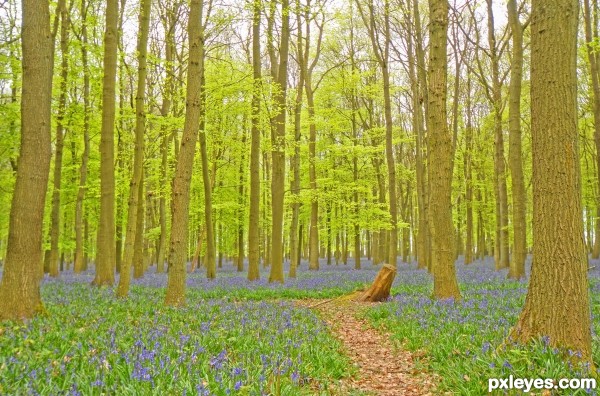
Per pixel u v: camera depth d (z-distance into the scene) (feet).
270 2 52.60
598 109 65.05
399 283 63.21
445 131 43.83
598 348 21.03
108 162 55.01
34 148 30.35
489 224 143.74
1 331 24.88
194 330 28.63
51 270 71.87
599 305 34.96
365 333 34.53
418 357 25.70
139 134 47.70
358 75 86.43
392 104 124.77
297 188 76.33
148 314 34.94
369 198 112.78
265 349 23.84
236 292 53.78
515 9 59.52
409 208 152.87
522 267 62.08
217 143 73.82
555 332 20.26
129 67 67.67
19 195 30.04
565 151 20.67
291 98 73.87
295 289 57.36
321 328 32.73
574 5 21.13
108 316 32.09
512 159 61.57
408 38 86.94
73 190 85.05
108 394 15.81
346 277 72.90
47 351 20.07
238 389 16.65
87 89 69.92
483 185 117.91
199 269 116.78
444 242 43.88
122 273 45.24
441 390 20.31
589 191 107.34
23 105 30.37
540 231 21.13
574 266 20.38
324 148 89.86
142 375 16.85
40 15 30.76
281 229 66.80
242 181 103.86
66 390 15.70
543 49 21.17
